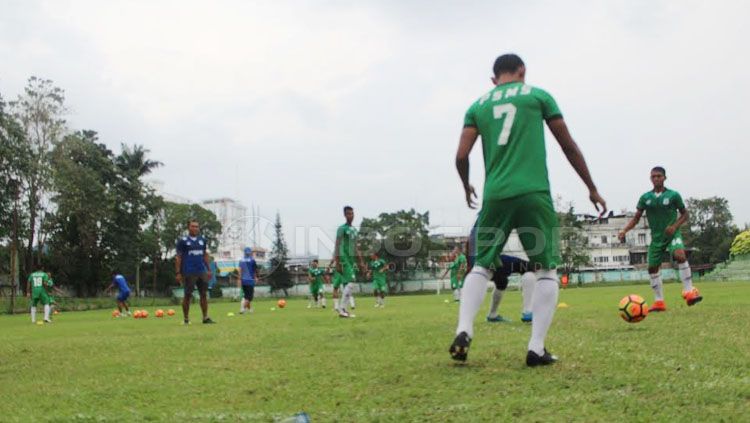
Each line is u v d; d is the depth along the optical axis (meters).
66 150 42.69
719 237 94.94
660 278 9.12
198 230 12.10
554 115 4.24
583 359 4.31
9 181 35.59
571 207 54.44
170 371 4.64
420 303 20.23
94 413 3.31
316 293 20.72
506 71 4.47
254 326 9.62
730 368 3.84
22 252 45.22
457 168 4.56
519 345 5.24
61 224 49.94
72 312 28.17
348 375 4.07
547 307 4.16
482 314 10.30
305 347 5.81
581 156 4.29
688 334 5.59
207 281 12.11
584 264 56.97
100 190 46.16
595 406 2.95
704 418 2.69
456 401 3.19
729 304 9.68
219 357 5.35
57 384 4.31
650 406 2.92
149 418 3.14
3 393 4.06
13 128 34.78
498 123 4.26
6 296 43.56
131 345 6.75
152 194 55.88
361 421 2.88
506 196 4.11
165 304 40.44
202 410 3.27
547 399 3.12
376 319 10.06
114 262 53.06
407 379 3.82
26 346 7.16
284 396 3.53
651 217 9.21
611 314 8.49
